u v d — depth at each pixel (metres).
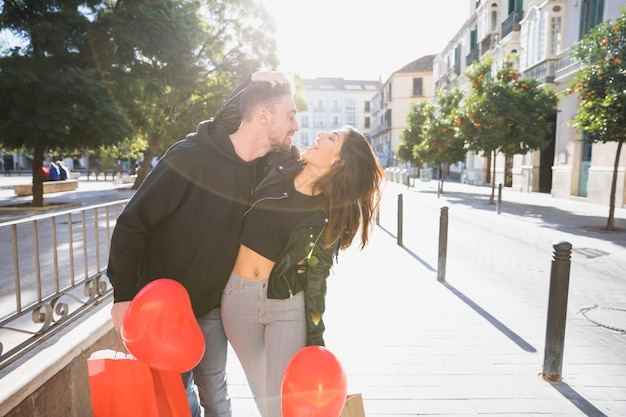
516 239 8.75
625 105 8.52
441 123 21.39
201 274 1.71
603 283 5.53
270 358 1.72
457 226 10.55
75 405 2.08
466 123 15.04
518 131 14.23
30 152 14.33
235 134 1.75
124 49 14.20
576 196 16.16
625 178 13.12
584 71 9.33
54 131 11.90
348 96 76.81
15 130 11.94
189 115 22.05
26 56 12.18
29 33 12.07
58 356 1.93
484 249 7.76
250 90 1.71
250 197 1.75
